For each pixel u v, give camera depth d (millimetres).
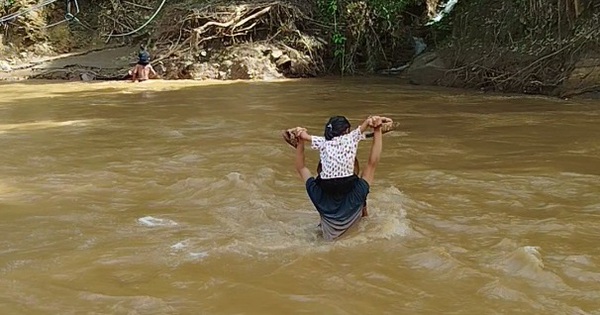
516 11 17438
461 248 4773
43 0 25125
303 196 6359
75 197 6359
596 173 7227
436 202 6121
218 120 11508
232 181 6723
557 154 8328
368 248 4758
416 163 7855
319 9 22703
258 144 8953
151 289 4051
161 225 5430
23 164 7918
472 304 3779
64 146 9094
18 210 5883
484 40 18078
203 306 3783
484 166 7684
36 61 23750
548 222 5414
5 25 24312
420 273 4293
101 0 26625
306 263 4465
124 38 25828
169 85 18453
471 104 13922
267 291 3992
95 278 4242
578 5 15539
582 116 11750
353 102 14336
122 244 4934
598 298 3846
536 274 4199
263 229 5305
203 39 20953
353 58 22625
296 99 14945
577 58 15102
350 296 3920
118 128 10688
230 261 4523
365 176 5438
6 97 15594
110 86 18250
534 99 14680
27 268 4430
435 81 18828
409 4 25125
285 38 21562
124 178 7152
